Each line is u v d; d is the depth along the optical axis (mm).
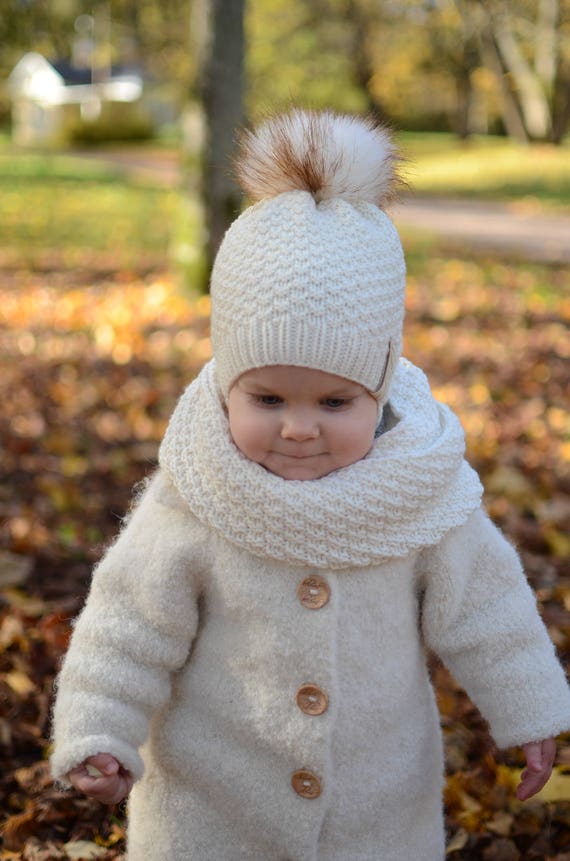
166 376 7027
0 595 3939
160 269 11523
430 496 1925
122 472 5328
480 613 2025
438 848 2139
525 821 2816
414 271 11852
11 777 2973
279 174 1863
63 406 6379
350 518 1855
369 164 1873
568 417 6293
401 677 1998
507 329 8758
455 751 3066
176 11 38250
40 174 26578
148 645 1963
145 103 52375
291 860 1999
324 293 1774
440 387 6867
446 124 46625
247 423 1859
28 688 3332
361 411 1872
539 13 30000
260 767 1981
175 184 25141
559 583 4141
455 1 29578
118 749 1921
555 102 33344
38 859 2656
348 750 1968
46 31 39156
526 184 24234
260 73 34938
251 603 1923
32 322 8648
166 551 1956
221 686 1988
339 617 1912
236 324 1824
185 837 2033
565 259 13250
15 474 5289
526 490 5031
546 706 2002
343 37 35812
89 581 4121
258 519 1860
